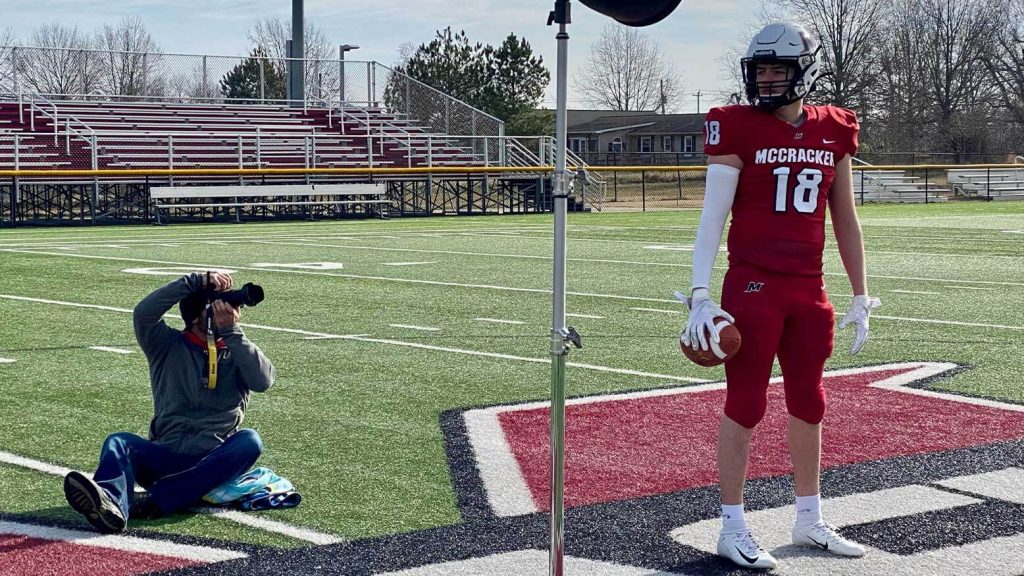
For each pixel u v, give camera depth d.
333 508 4.84
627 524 4.64
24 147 26.88
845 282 13.77
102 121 29.75
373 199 30.78
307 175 29.59
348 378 7.71
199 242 20.05
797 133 4.17
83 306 11.27
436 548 4.33
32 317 10.50
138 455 4.63
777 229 4.16
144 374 7.81
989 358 8.55
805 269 4.20
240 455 4.72
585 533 4.52
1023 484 5.21
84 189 28.02
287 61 33.16
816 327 4.25
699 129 86.69
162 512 4.66
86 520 4.64
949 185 44.34
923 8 73.44
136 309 4.66
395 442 5.99
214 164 28.69
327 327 9.98
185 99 31.84
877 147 71.62
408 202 31.27
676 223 26.70
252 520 4.66
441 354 8.65
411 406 6.86
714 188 4.16
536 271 14.87
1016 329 10.00
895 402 7.02
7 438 6.04
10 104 28.91
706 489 5.14
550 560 3.69
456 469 5.46
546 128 62.31
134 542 4.37
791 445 4.38
